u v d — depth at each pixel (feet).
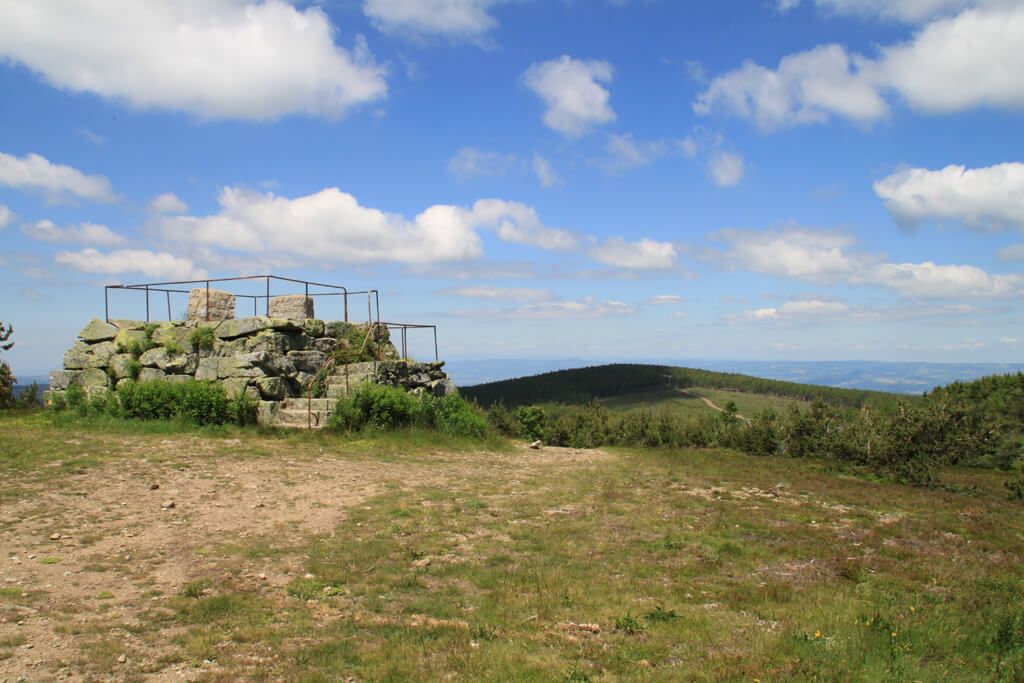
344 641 21.26
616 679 18.90
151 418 66.44
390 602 25.09
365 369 76.95
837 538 36.42
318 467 51.31
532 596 25.79
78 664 18.92
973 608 25.41
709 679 18.90
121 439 56.75
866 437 79.20
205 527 33.55
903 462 70.95
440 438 70.90
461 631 22.25
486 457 66.03
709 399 320.50
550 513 40.55
